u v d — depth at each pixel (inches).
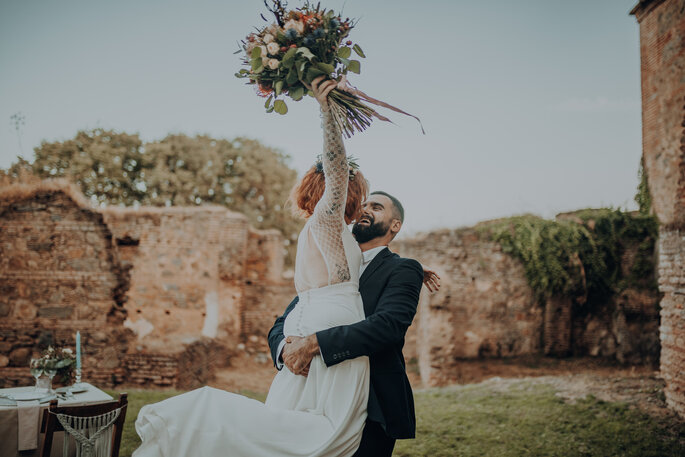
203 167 986.7
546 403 298.0
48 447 128.4
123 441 219.6
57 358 172.2
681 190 268.1
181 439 76.7
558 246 582.6
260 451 76.8
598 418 264.7
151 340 439.8
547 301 588.1
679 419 253.1
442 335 509.4
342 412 81.0
